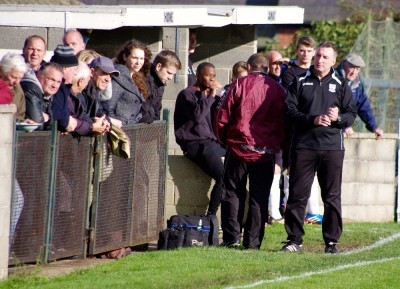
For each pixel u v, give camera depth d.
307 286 33.56
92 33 53.41
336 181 41.66
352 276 35.75
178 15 50.91
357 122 65.25
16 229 34.16
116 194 39.22
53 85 35.12
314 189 51.69
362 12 105.00
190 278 34.12
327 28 99.88
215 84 45.97
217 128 42.03
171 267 36.16
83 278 33.97
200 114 45.56
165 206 44.22
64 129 35.72
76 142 36.66
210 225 42.25
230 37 61.50
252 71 42.19
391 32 70.81
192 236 41.56
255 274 35.41
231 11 56.78
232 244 42.31
